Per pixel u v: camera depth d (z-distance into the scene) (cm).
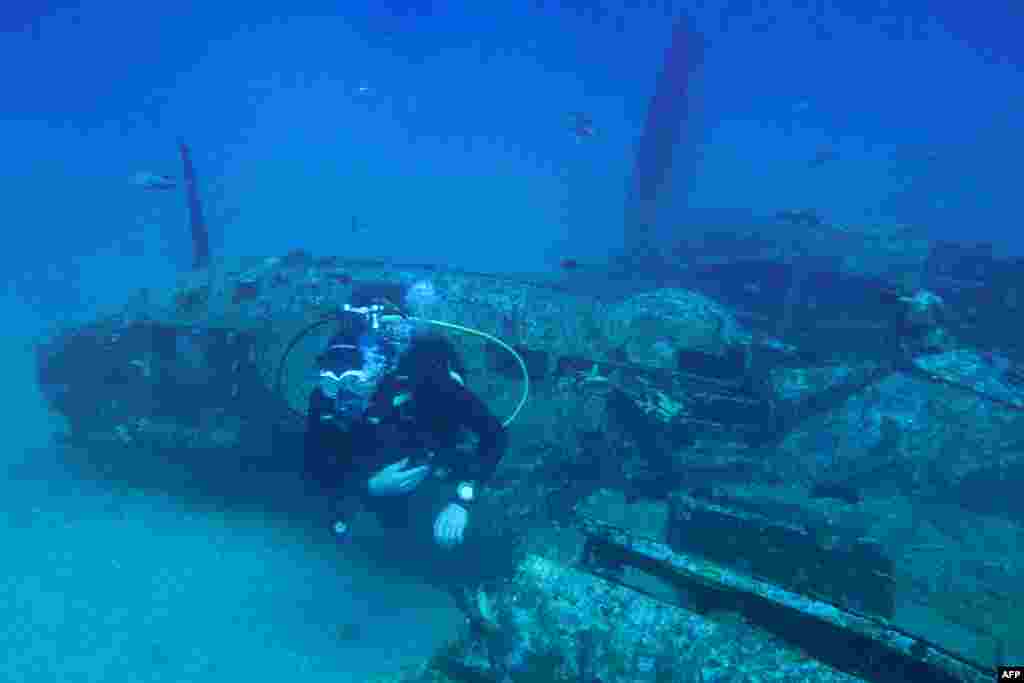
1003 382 406
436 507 390
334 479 288
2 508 484
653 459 400
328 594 412
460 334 394
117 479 536
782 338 664
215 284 452
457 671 217
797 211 789
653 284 782
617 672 191
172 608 386
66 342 484
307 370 408
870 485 402
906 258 748
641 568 219
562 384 393
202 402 453
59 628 361
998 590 292
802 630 193
